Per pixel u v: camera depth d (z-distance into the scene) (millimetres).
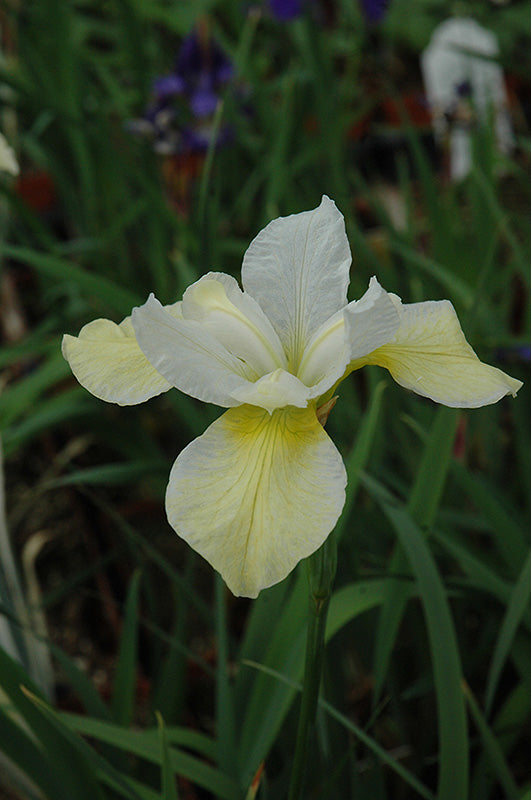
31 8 1172
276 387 477
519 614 575
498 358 790
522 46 1439
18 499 1088
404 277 960
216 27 1264
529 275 773
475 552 715
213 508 464
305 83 1144
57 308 998
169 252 1034
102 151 1089
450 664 561
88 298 1053
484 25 1162
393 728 724
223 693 593
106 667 871
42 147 1105
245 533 459
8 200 935
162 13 1442
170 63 1359
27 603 739
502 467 832
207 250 725
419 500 611
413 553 576
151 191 927
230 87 1074
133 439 896
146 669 833
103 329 519
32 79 1071
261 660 611
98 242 1011
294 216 524
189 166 1138
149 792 576
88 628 917
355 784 612
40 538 865
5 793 716
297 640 587
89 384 500
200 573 921
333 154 994
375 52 1198
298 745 516
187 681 721
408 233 1001
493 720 719
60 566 990
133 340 516
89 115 1110
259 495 465
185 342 483
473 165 941
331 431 774
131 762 698
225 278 509
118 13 1071
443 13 1581
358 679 790
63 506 1064
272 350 507
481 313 777
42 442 1134
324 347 496
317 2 1185
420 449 816
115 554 733
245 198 1083
